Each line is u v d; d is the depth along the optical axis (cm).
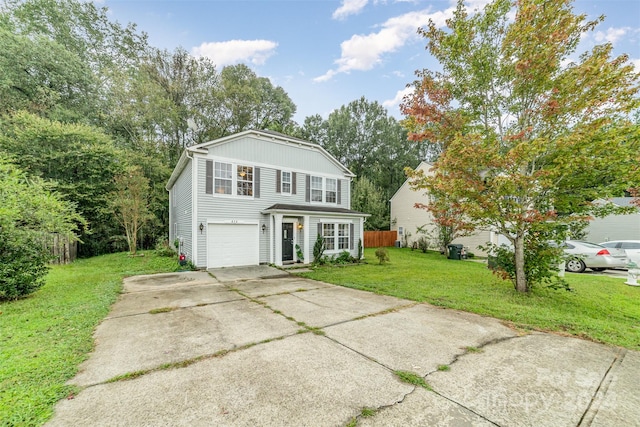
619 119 546
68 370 294
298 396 249
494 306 546
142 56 2202
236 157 1161
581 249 1070
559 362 315
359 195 2325
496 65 651
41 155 1471
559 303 577
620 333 402
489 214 605
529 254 653
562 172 553
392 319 475
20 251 616
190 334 405
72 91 1925
